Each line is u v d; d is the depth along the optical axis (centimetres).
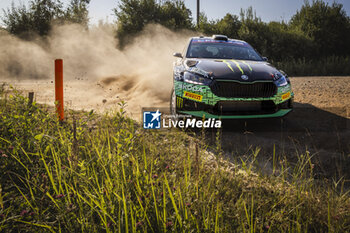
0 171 189
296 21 1633
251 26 1546
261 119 335
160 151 256
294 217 170
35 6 1562
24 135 229
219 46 474
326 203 183
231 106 325
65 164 210
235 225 158
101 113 416
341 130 361
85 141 254
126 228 132
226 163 249
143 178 184
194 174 207
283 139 333
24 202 158
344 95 604
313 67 1341
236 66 354
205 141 308
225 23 1588
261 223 156
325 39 1521
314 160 269
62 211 148
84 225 144
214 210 164
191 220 149
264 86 331
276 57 1478
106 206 152
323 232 161
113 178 188
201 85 327
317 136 341
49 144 212
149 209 156
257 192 194
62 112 304
